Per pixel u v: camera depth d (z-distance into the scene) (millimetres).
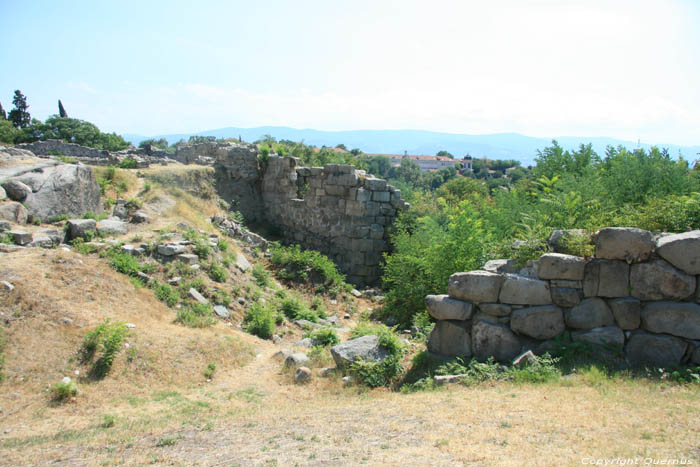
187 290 11953
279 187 22266
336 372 8766
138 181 19047
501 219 13398
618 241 7246
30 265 10141
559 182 11562
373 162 106500
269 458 4828
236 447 5293
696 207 7934
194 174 21016
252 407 7422
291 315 13336
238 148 22750
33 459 5082
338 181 19312
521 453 4418
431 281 13031
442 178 93438
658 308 6996
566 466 4047
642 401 5562
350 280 18781
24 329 8359
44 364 7879
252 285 14047
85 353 8320
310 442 5297
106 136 52438
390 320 13859
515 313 7691
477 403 6051
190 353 9344
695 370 6438
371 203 18719
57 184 13750
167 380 8453
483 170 107000
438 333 8312
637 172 11000
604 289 7363
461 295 8070
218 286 12797
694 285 6852
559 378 6605
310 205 20547
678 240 6934
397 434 5316
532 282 7688
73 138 49750
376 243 18891
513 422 5258
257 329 11672
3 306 8602
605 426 4938
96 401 7438
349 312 15172
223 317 11773
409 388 7566
